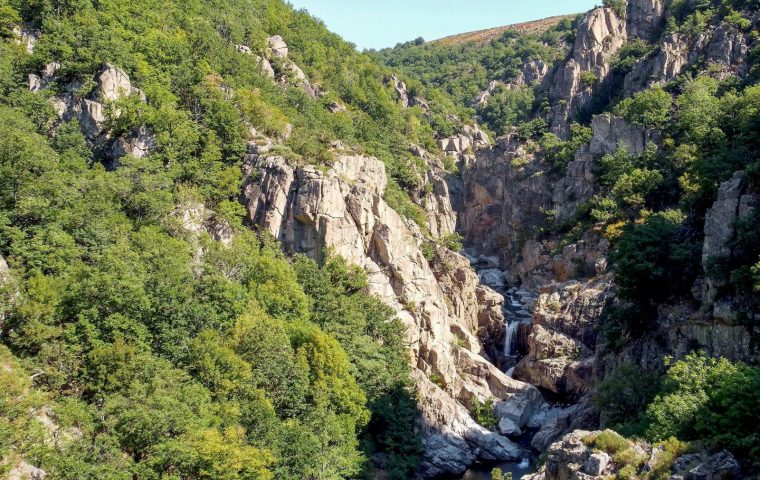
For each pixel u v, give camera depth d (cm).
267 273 6856
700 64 13062
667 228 6372
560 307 9469
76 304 4778
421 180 14388
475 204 15312
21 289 4653
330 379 6028
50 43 8325
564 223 11900
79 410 4103
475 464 7025
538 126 15525
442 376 8338
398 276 8894
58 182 5831
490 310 10831
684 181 9381
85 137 7919
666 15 16500
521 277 12488
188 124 8469
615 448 3581
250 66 11356
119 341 4531
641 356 6053
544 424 7738
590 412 6294
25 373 4144
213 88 9344
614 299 7869
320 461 5203
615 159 11200
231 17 13238
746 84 11181
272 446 4862
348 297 7856
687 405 3791
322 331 6631
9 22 8806
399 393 6994
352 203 8906
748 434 3378
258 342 5512
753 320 4719
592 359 8494
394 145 14488
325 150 9525
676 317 5769
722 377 3859
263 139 9262
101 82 8138
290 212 8481
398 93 19125
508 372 9769
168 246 6097
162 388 4472
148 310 5044
